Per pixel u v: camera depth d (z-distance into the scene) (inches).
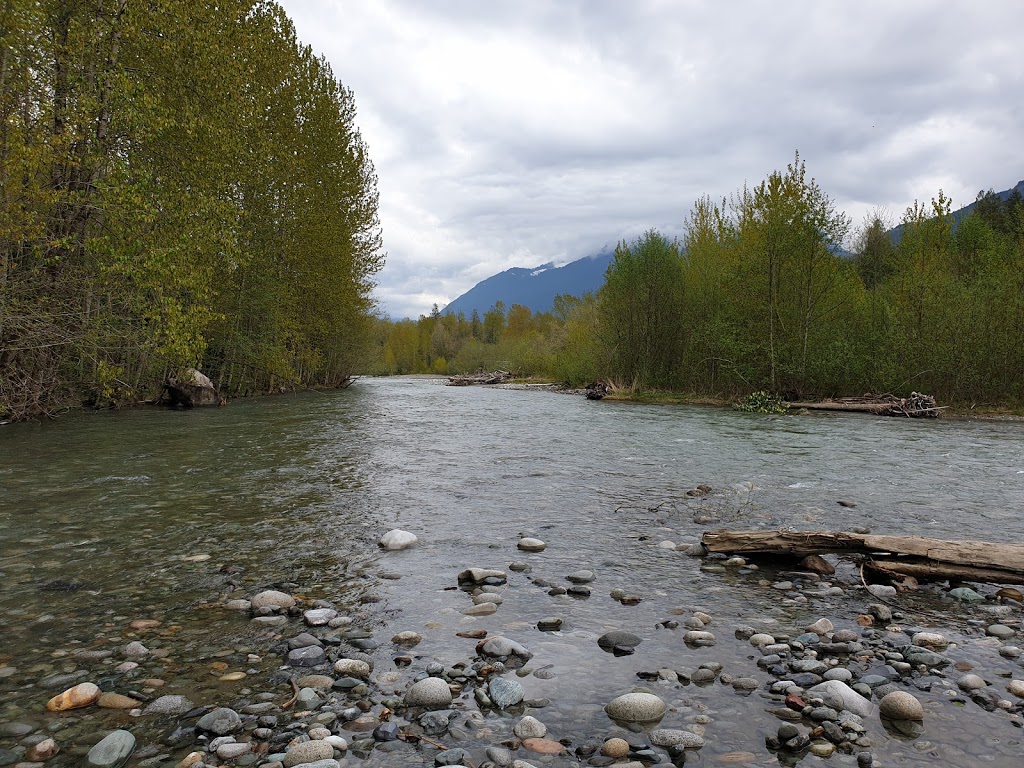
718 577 202.2
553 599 179.8
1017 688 128.4
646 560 217.3
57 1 531.8
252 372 1163.9
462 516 271.9
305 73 1155.3
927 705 123.2
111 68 560.7
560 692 127.0
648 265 1272.1
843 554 225.0
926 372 1012.5
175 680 128.9
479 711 119.2
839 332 1050.7
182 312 571.8
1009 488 338.6
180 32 606.9
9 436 497.7
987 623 168.4
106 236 504.1
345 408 881.5
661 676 133.3
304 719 114.9
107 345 600.4
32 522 248.8
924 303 1025.5
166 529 243.0
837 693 123.8
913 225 1149.7
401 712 118.6
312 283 1160.2
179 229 561.6
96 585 183.5
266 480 340.8
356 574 197.9
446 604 173.9
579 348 1654.8
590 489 330.6
